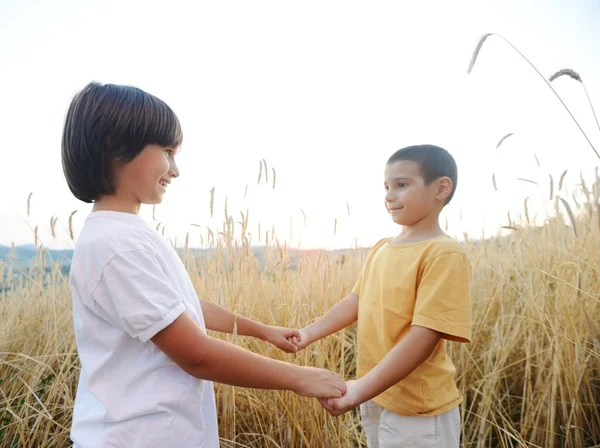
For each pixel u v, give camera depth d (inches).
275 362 39.1
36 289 104.8
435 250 47.2
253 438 75.3
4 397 74.0
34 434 70.9
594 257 86.0
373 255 59.4
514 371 86.7
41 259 90.8
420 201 50.2
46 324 94.2
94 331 35.7
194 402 36.4
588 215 93.0
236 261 83.3
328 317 61.2
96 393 34.7
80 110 37.4
